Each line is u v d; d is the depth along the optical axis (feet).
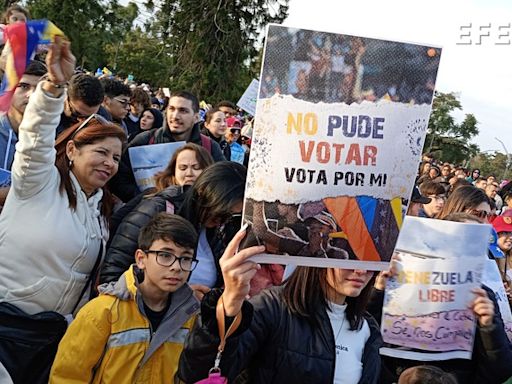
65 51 7.95
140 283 8.43
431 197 15.90
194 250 8.53
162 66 128.47
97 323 8.04
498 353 8.64
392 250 6.09
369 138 5.85
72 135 9.49
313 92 5.67
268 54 5.59
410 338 8.71
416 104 5.90
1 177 10.96
